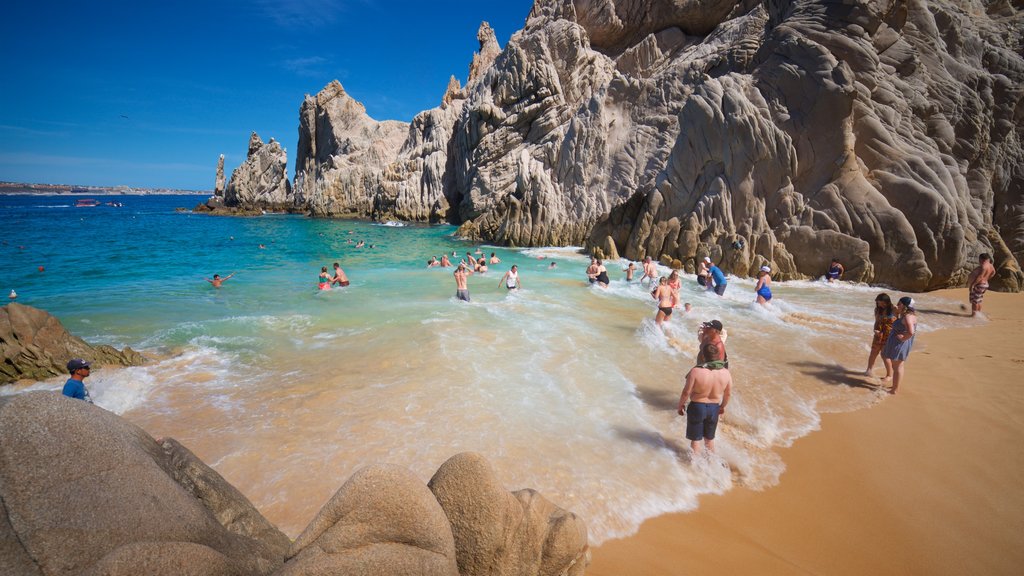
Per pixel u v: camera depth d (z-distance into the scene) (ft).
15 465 7.28
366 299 51.39
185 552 6.98
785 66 68.08
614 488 17.83
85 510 7.35
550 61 141.69
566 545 10.57
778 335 37.91
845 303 50.78
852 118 63.46
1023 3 79.00
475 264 74.90
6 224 191.42
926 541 15.69
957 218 58.03
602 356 32.30
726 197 70.79
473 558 9.57
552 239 109.91
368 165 217.77
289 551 7.95
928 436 22.26
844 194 62.95
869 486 18.57
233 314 44.39
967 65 68.28
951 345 35.42
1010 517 16.83
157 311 45.88
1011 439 21.97
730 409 24.73
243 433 21.33
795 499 17.75
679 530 15.88
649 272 62.03
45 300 51.93
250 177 252.42
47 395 8.21
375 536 8.00
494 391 26.07
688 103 75.51
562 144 116.57
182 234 146.10
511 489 17.47
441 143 181.88
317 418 22.82
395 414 23.22
